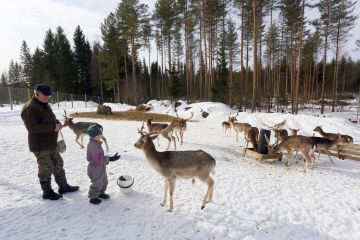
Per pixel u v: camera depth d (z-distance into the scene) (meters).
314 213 5.45
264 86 42.34
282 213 5.41
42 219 4.79
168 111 26.73
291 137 8.98
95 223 4.74
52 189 5.75
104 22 39.81
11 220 4.71
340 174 8.30
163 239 4.35
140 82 51.50
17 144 10.14
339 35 28.53
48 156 5.36
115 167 7.98
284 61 43.38
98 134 5.38
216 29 32.47
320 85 50.91
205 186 6.74
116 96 43.81
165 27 34.06
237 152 10.82
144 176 7.30
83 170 7.54
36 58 52.66
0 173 7.02
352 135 15.05
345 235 4.68
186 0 29.44
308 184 7.25
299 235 4.63
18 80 78.94
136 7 32.69
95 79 49.22
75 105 33.38
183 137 13.76
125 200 5.73
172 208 5.34
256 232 4.68
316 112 33.41
